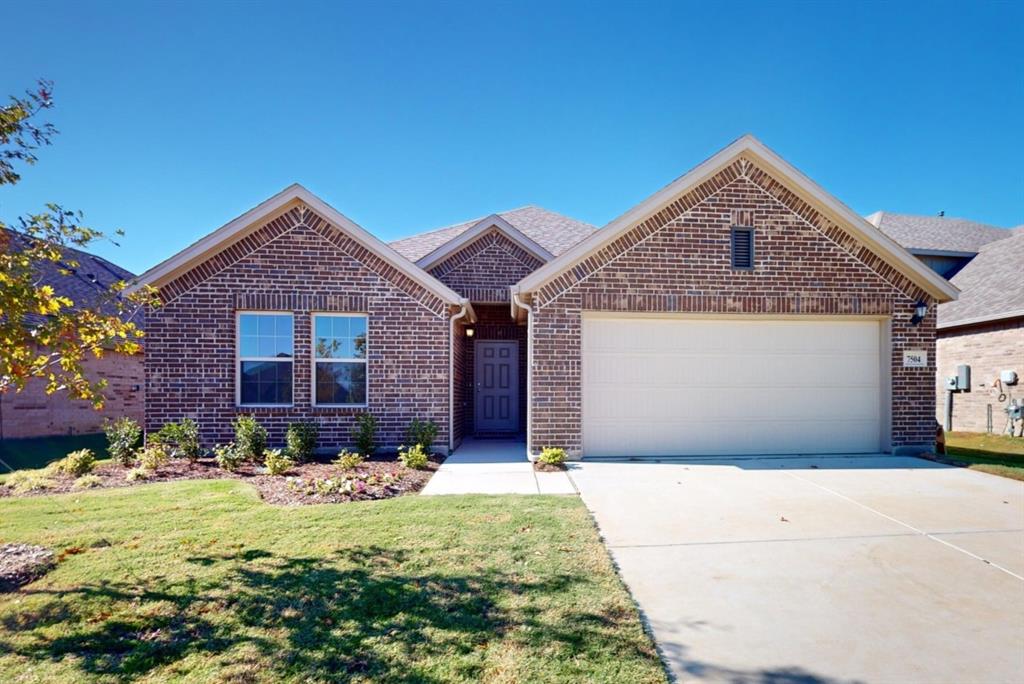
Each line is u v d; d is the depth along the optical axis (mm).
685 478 7648
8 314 3785
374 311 9742
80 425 13375
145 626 3180
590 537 4840
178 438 8758
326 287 9641
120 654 2893
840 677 2773
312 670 2736
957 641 3145
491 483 7352
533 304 9094
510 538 4797
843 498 6457
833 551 4645
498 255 12867
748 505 6141
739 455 9492
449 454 9797
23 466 9594
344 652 2910
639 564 4340
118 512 5637
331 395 9758
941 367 15836
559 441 9047
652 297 9188
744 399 9594
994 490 6859
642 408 9453
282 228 9594
